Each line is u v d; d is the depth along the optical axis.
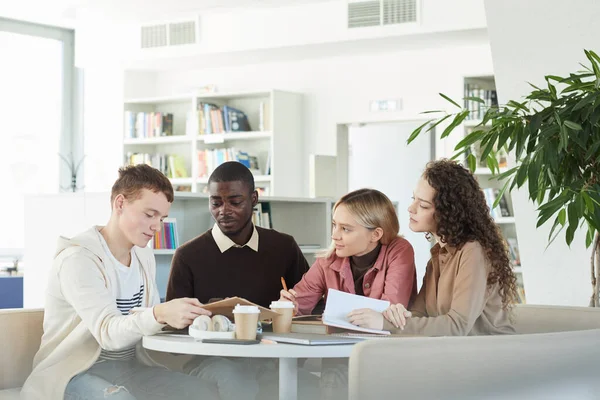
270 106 8.56
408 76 8.27
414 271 2.80
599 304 3.29
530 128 2.92
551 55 3.82
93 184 9.66
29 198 4.88
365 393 1.71
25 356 2.74
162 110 9.50
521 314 2.82
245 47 8.34
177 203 5.10
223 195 3.20
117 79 9.48
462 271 2.52
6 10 9.00
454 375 1.78
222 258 3.23
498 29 3.90
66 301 2.60
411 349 1.75
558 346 1.92
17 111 9.58
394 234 2.82
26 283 4.88
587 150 2.91
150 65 9.17
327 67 8.70
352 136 9.45
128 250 2.70
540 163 2.88
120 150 9.45
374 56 8.44
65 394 2.46
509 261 2.63
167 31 8.70
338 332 2.30
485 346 1.82
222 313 2.34
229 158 8.69
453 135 7.93
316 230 5.37
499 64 3.99
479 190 2.65
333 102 8.66
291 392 2.19
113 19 8.86
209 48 8.51
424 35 7.56
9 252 9.42
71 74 9.94
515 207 4.06
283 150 8.62
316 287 2.95
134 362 2.67
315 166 5.52
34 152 9.65
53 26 9.73
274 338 2.15
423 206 2.65
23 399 2.52
